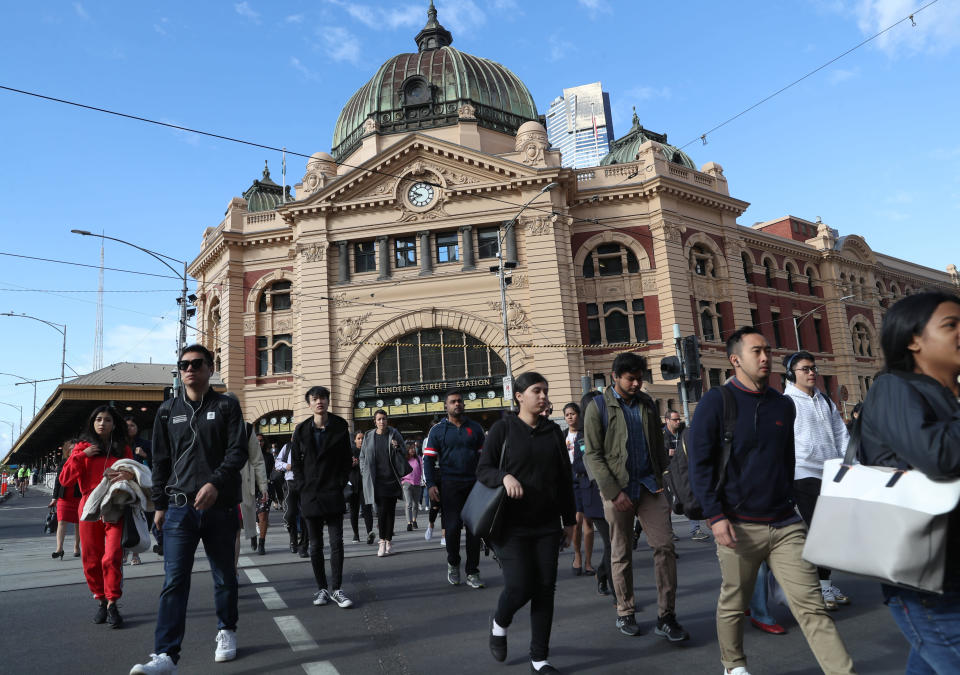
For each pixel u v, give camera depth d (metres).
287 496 11.01
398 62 37.66
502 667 4.59
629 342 31.06
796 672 4.26
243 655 5.04
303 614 6.34
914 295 2.59
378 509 10.36
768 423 3.90
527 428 4.63
